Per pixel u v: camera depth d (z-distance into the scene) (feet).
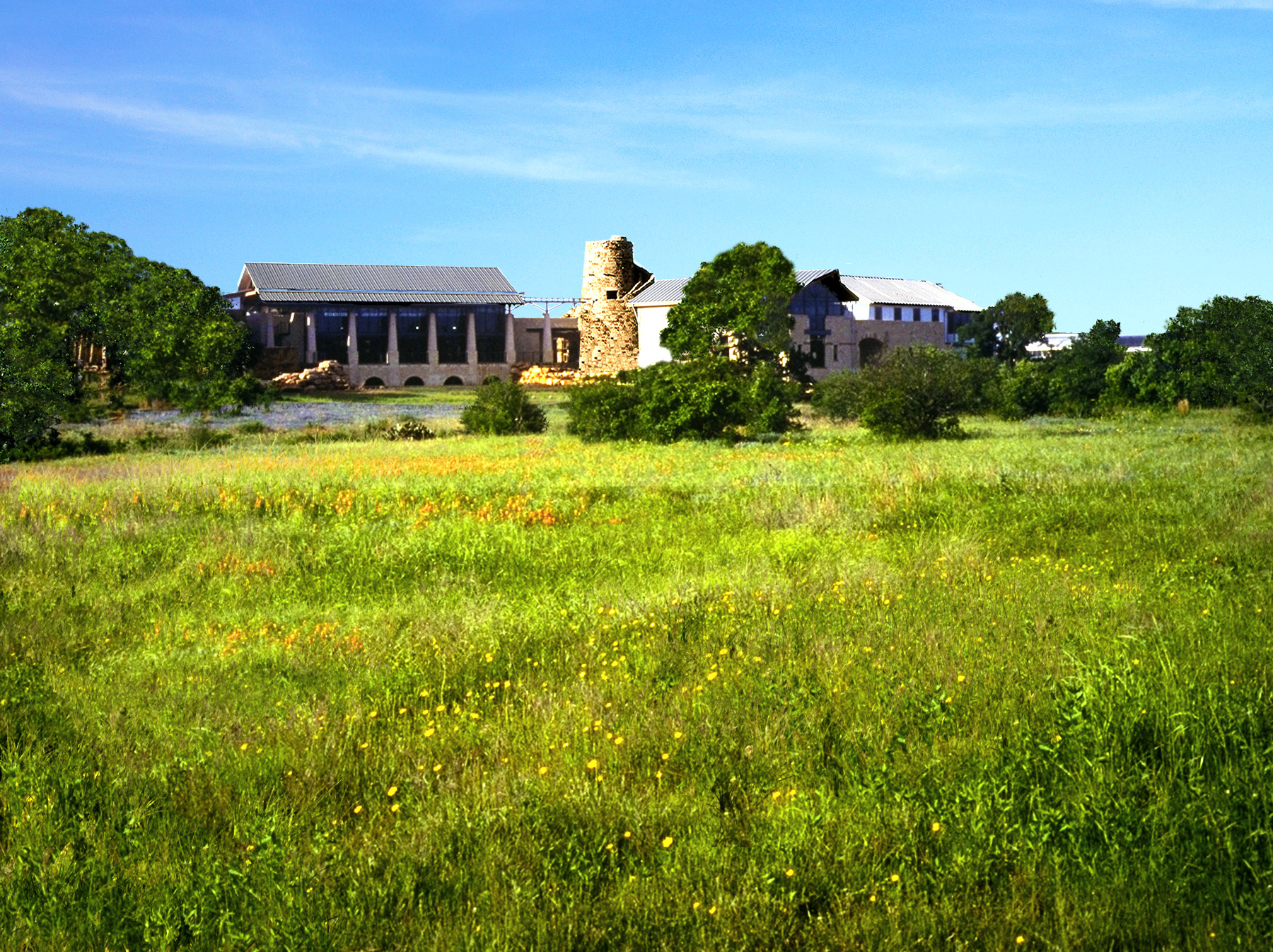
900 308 322.96
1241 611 31.45
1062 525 52.34
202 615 40.70
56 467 106.42
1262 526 47.14
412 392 290.76
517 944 16.20
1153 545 45.70
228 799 21.80
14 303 189.67
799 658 28.68
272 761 23.39
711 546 49.80
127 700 28.78
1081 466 75.92
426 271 341.41
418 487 71.26
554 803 20.31
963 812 19.24
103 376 255.50
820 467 82.38
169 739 25.41
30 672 32.07
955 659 27.71
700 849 18.58
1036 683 25.11
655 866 18.54
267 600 43.04
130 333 229.66
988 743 21.93
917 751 21.84
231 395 217.36
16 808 21.43
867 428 128.88
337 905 17.43
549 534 53.83
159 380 223.92
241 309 317.83
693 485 71.15
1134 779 19.88
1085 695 22.70
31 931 17.04
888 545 47.83
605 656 30.22
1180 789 19.36
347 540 52.11
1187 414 154.51
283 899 17.42
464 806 20.39
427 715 26.14
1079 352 180.24
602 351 317.42
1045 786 20.08
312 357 318.04
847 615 33.37
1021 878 17.29
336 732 24.84
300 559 49.39
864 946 15.92
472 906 17.30
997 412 167.63
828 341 294.66
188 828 20.83
